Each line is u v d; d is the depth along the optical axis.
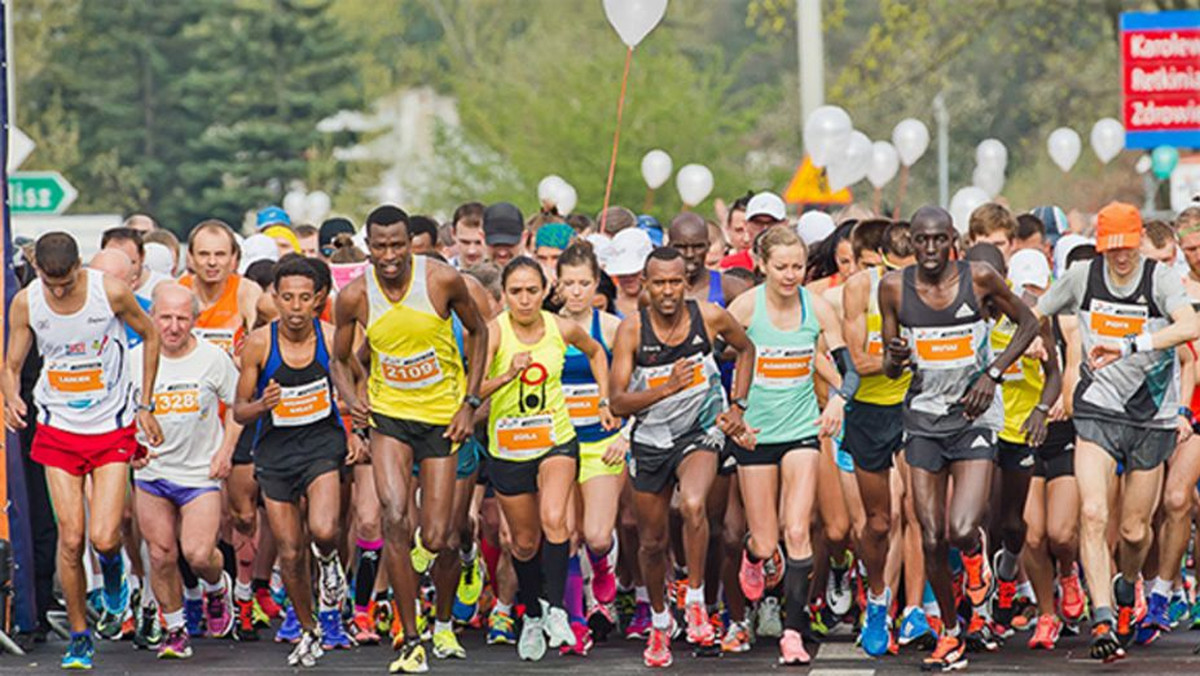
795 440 27.75
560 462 27.89
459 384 26.97
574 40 123.94
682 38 171.88
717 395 27.50
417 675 27.06
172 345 28.88
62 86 154.50
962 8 93.19
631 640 30.73
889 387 27.62
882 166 58.47
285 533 27.77
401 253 26.12
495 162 109.06
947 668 26.78
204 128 157.62
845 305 27.72
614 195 98.19
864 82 90.88
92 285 27.62
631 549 30.80
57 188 46.50
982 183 63.59
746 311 27.66
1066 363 29.02
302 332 27.75
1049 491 28.77
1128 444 27.50
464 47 190.38
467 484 28.48
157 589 28.95
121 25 157.00
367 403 27.08
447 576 28.44
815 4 62.97
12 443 30.59
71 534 27.89
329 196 156.50
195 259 31.52
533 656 28.38
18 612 30.73
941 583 26.66
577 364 28.48
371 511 29.52
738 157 113.44
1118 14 86.69
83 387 27.89
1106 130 60.06
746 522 28.92
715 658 28.36
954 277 26.38
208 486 29.05
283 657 29.05
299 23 159.25
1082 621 32.81
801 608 27.70
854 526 28.86
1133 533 27.98
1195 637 30.61
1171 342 26.81
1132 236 26.59
